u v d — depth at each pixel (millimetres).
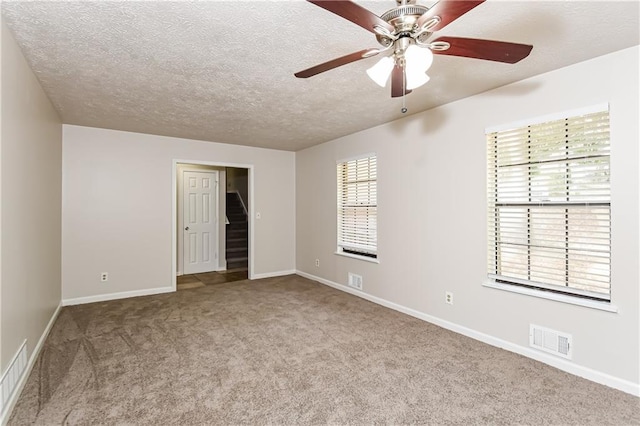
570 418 1860
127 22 1811
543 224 2559
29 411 1924
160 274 4625
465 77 2566
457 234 3135
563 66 2365
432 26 1409
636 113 2068
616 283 2160
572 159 2377
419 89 2832
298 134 4543
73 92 2887
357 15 1320
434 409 1949
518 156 2697
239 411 1934
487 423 1822
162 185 4645
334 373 2371
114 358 2602
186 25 1842
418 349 2764
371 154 4160
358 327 3273
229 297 4387
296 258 5953
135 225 4449
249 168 5480
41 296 2812
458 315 3133
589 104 2256
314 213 5402
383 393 2117
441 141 3273
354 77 2566
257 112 3490
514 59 1670
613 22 1802
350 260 4578
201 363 2525
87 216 4129
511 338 2715
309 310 3820
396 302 3816
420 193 3504
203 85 2730
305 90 2848
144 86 2752
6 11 1702
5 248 1877
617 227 2152
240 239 6902
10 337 1963
